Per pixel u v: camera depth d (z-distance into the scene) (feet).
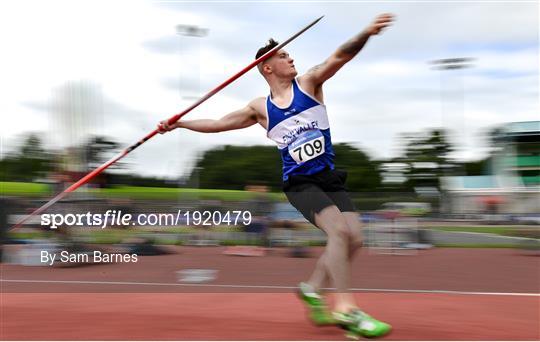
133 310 12.48
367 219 29.07
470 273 20.11
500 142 62.39
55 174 26.68
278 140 9.98
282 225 28.37
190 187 55.93
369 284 17.34
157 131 10.77
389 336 9.73
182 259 25.57
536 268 21.49
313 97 9.77
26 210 24.80
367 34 8.95
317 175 9.90
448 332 10.11
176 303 13.42
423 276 19.33
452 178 66.49
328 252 9.61
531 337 9.73
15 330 10.34
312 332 10.12
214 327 10.58
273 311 12.34
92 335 9.91
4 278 19.34
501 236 30.35
